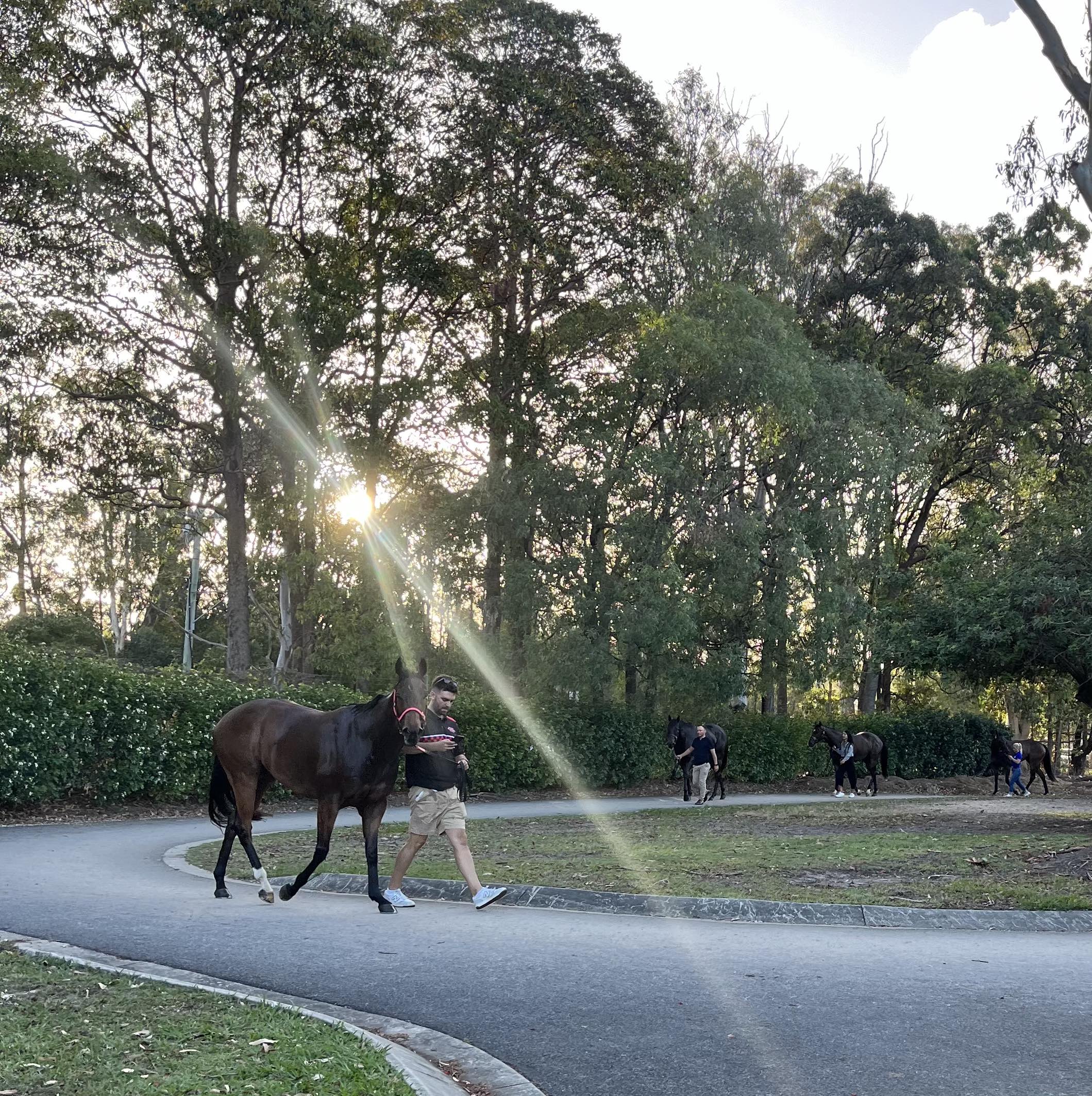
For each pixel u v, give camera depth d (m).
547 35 37.81
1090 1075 5.83
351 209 36.12
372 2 33.78
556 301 40.06
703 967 8.23
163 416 35.78
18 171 29.47
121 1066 5.30
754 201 41.00
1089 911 10.77
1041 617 21.02
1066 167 18.62
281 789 26.02
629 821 23.08
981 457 54.31
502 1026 6.63
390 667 34.59
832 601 38.41
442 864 13.91
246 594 36.00
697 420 36.47
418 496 37.66
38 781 20.62
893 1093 5.55
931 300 53.91
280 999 6.89
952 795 39.53
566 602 35.38
